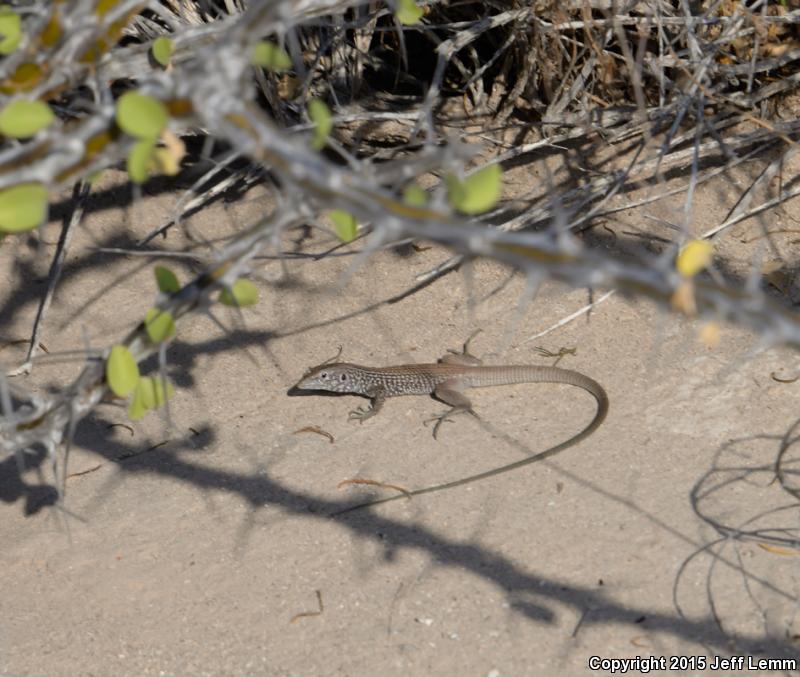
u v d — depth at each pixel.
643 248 5.59
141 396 2.89
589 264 1.83
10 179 2.24
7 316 5.57
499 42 6.29
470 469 4.48
